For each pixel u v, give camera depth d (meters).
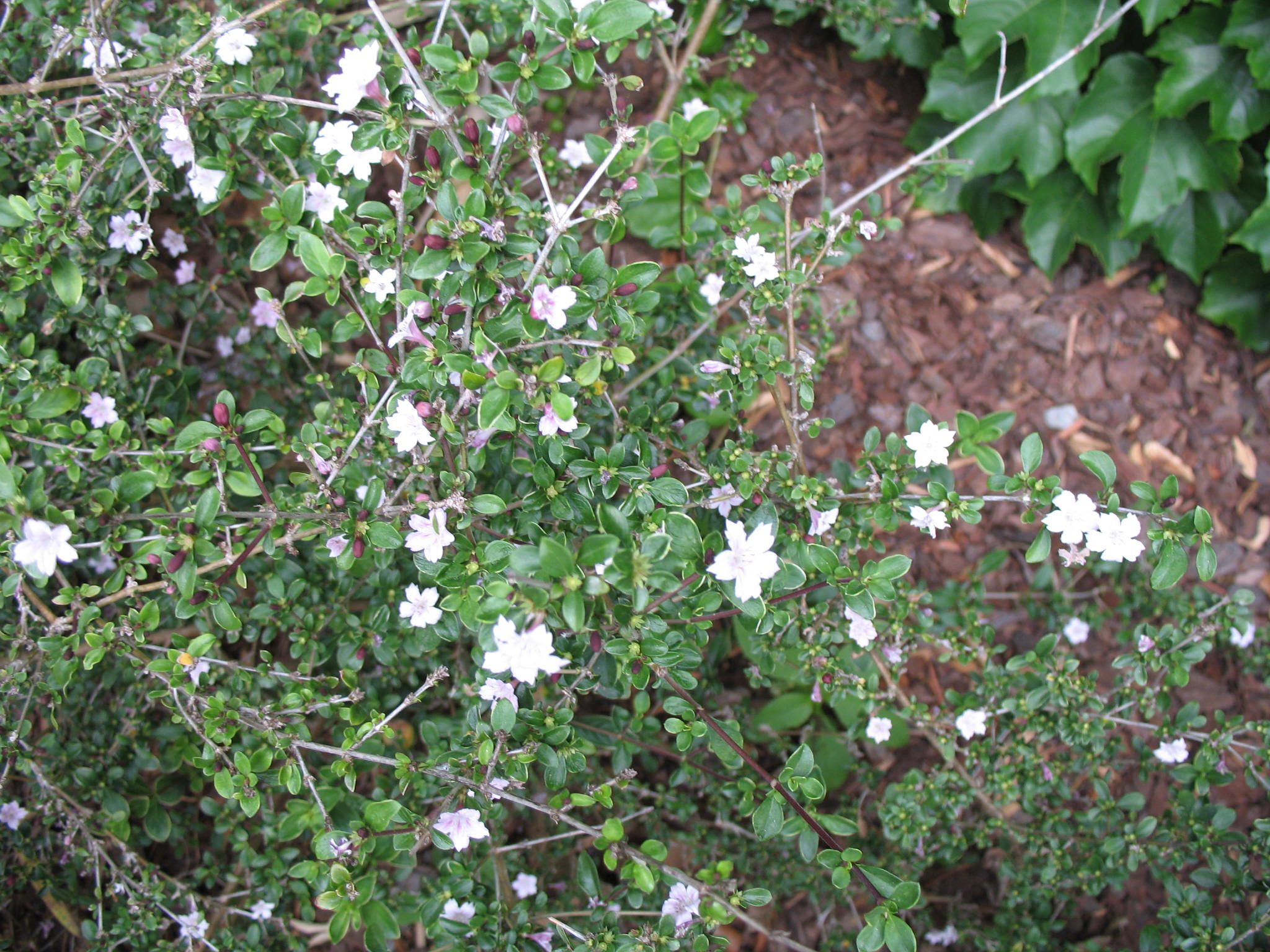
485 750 0.24
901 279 0.42
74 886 0.30
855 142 0.44
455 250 0.23
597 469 0.25
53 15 0.29
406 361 0.24
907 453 0.28
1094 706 0.29
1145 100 0.39
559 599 0.22
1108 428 0.41
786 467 0.26
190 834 0.32
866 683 0.29
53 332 0.29
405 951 0.33
